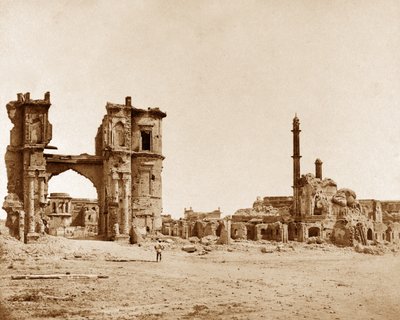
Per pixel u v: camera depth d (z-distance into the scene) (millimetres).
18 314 27172
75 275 39938
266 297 32500
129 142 77625
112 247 61312
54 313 27328
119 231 75438
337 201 91062
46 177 75250
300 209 92500
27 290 33969
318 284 38688
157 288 35750
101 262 50844
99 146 82125
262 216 100125
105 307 29109
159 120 81625
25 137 74625
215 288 36094
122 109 77750
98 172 79562
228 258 59719
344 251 74250
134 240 68688
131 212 77562
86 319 25969
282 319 25797
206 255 62312
